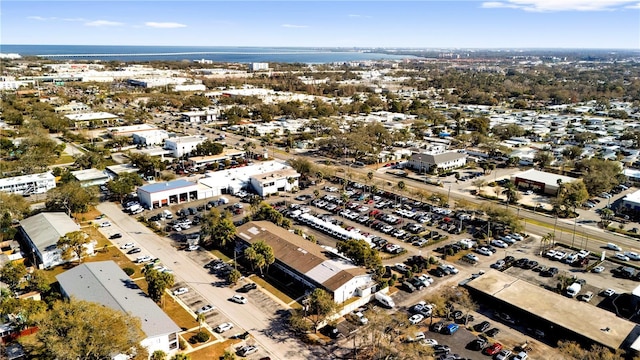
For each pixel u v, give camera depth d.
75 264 75.00
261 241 73.50
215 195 111.81
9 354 50.75
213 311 62.53
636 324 56.84
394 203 106.50
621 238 87.62
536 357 53.69
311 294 59.78
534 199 110.25
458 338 57.16
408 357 50.03
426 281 70.19
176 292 66.50
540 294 64.25
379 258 70.31
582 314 59.12
